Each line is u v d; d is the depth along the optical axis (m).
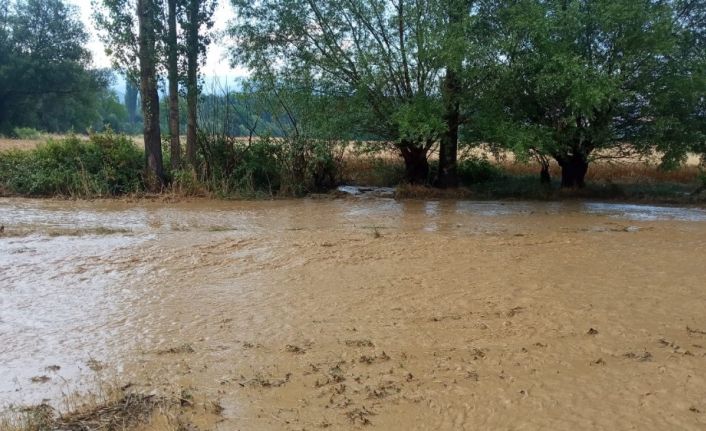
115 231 12.08
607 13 15.63
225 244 10.80
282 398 5.04
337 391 5.15
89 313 7.17
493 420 4.70
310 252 10.23
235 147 18.89
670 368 5.63
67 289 8.09
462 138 18.84
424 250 10.45
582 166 19.47
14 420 4.64
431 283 8.38
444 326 6.71
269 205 16.41
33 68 47.97
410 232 12.25
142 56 16.92
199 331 6.57
